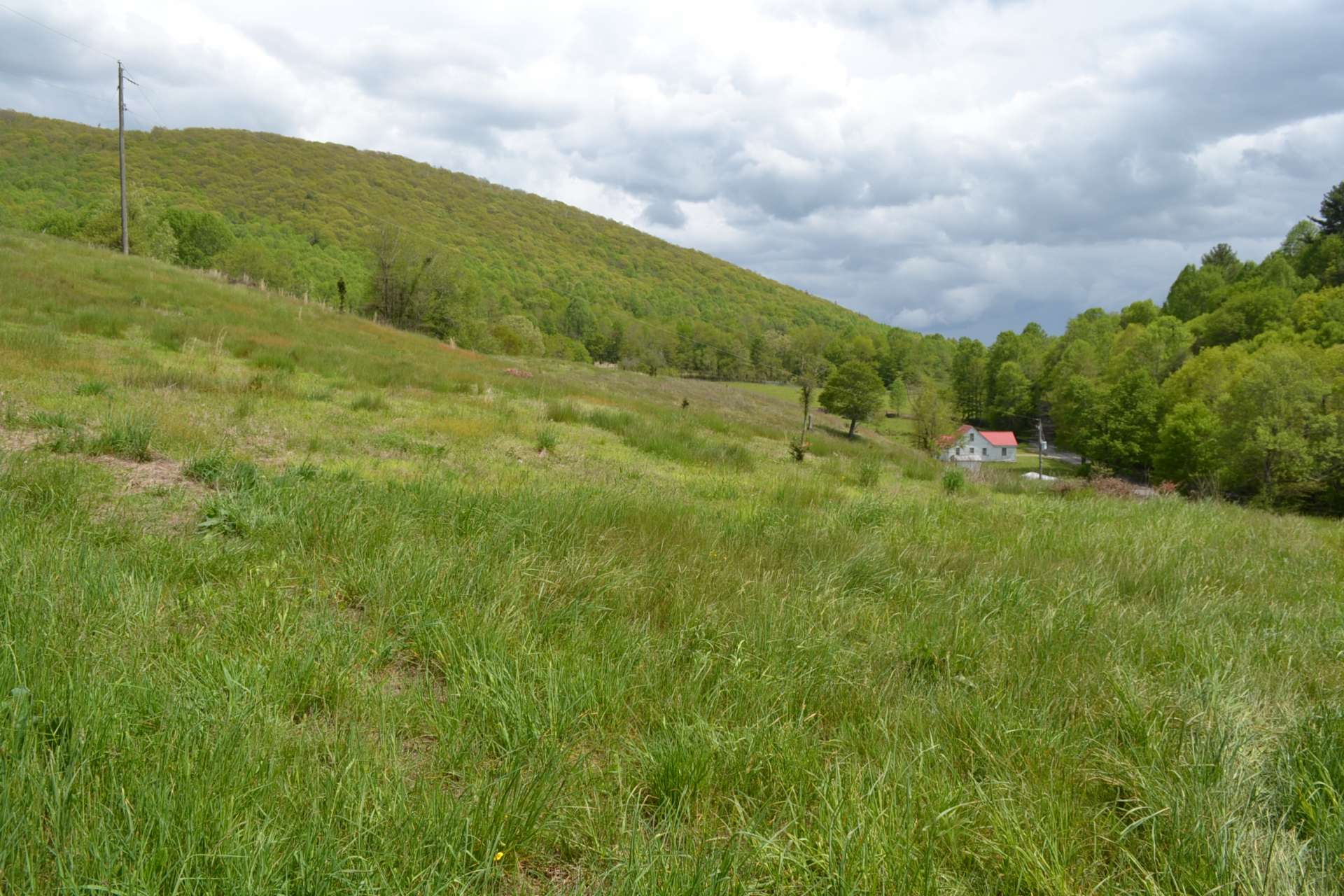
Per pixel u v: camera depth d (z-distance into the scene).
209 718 2.51
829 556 5.91
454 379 18.91
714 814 2.49
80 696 2.46
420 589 4.00
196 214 75.94
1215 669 3.81
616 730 3.00
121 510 4.83
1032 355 115.56
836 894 2.14
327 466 7.61
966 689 3.58
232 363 14.66
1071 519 9.50
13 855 1.81
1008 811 2.48
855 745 2.99
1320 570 7.53
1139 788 2.74
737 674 3.50
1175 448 57.91
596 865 2.25
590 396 22.48
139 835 1.93
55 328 13.51
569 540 5.36
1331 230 107.88
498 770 2.58
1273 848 2.33
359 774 2.35
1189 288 111.00
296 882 1.87
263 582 3.91
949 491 12.79
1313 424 46.06
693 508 7.41
